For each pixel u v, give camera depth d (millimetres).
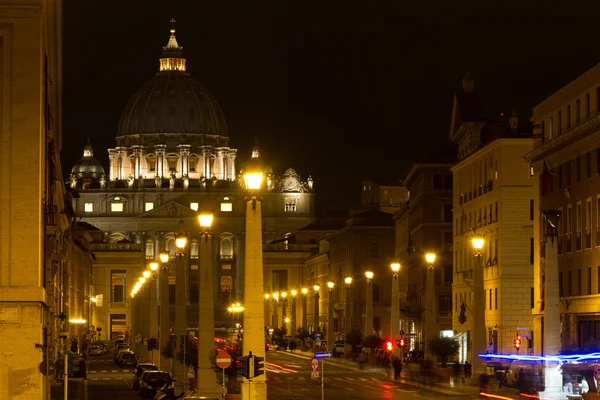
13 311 71125
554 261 91062
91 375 162875
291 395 113562
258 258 60844
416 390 120938
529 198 157125
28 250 71750
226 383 96812
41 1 71938
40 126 72438
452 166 191250
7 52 71875
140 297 195625
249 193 60969
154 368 125750
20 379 70875
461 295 180875
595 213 119812
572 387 93062
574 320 124375
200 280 85625
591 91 122500
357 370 170625
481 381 111250
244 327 60625
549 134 137750
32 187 72000
